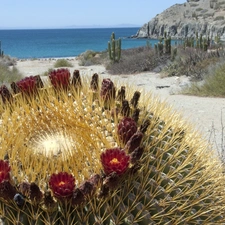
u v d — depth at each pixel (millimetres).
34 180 457
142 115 587
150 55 4949
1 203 442
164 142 552
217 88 2730
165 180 504
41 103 593
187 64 4082
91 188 434
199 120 1929
